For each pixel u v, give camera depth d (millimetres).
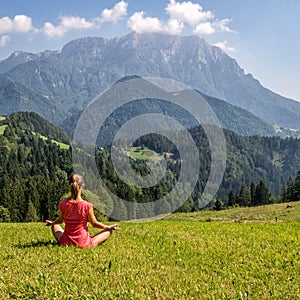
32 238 12766
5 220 95750
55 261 8914
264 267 9172
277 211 40188
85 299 6609
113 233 14219
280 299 6891
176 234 14070
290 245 11969
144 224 18547
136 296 6754
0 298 6680
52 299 6641
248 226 17969
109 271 8242
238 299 6715
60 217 10766
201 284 7625
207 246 11625
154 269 8773
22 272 8016
